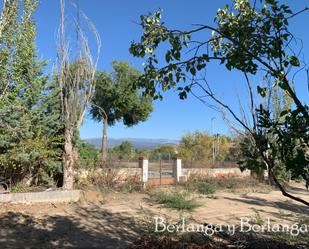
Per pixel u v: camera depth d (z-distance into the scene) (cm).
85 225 1094
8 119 1467
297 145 355
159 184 2092
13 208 1267
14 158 1424
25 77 1586
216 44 442
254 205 1598
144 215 1253
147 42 422
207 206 1500
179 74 420
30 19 1585
